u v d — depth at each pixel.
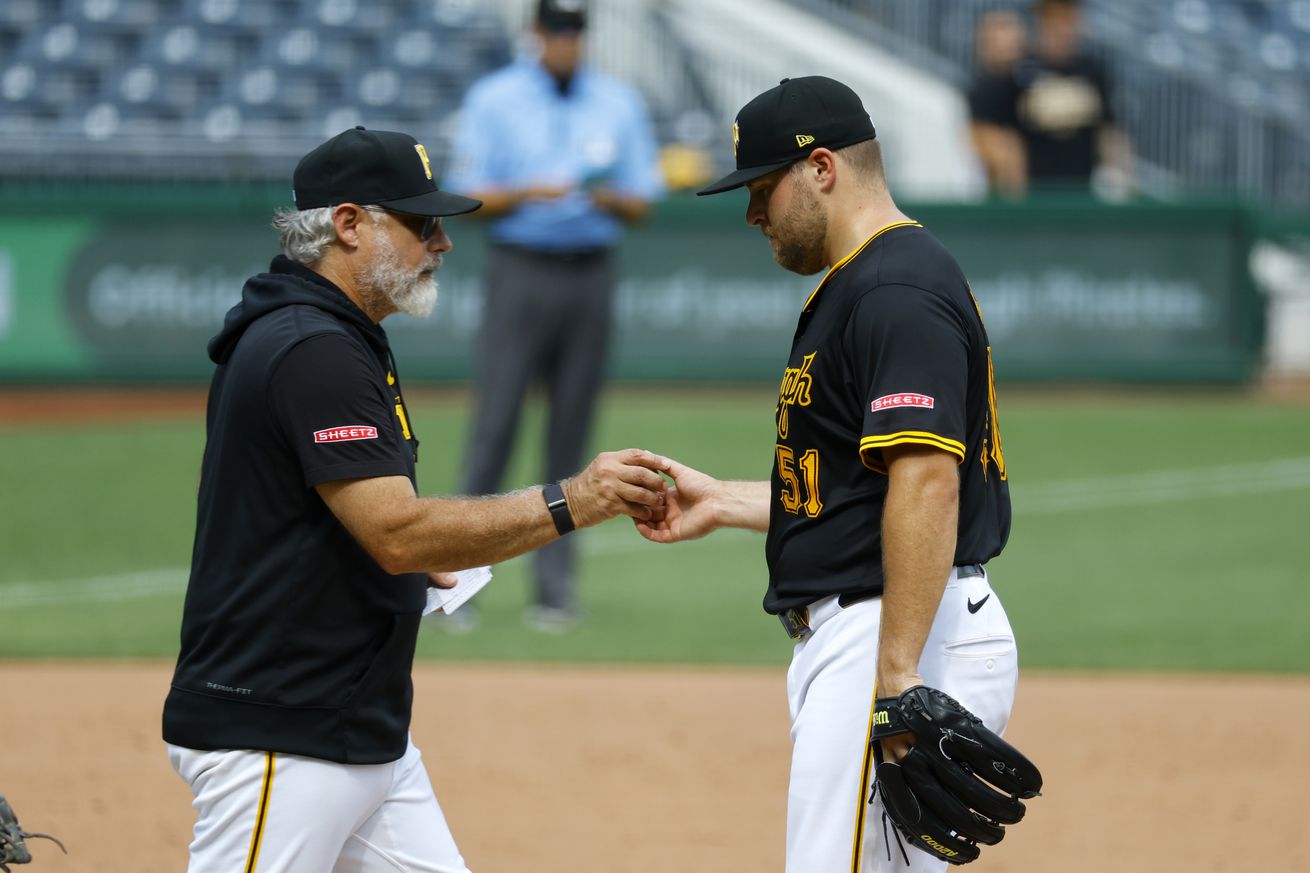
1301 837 20.72
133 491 44.47
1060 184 57.78
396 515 12.64
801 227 13.51
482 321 31.14
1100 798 22.23
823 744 13.23
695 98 75.69
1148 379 58.41
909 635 12.46
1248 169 71.19
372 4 78.94
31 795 22.03
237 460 12.84
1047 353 58.28
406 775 13.98
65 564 37.00
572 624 32.56
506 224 30.50
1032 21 75.56
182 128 74.31
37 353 57.62
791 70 75.69
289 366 12.62
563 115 30.34
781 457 13.74
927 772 12.45
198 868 13.13
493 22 79.25
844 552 13.31
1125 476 46.81
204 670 12.95
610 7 75.62
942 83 75.81
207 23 77.94
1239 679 28.67
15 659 29.59
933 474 12.44
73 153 64.19
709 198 57.56
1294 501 43.75
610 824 21.12
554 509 13.27
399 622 13.19
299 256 13.29
